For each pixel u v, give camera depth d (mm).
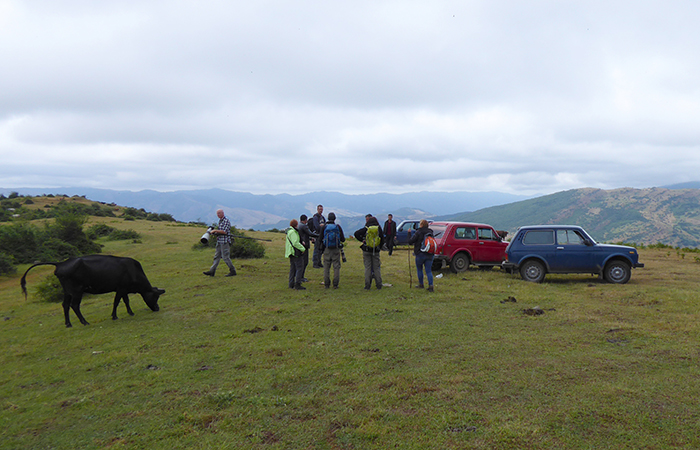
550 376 4938
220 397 4551
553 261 12375
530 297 9859
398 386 4754
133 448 3639
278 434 3809
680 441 3441
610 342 6242
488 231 14859
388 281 12648
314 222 15562
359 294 10539
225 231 13664
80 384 5227
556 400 4285
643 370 5055
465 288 11266
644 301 9250
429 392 4582
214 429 3939
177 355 6180
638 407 4070
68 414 4387
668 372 4965
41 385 5273
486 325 7363
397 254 20094
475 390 4598
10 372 5777
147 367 5750
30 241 22000
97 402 4652
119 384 5145
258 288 11602
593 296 10023
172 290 11688
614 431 3637
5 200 69250
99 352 6461
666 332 6656
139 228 41531
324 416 4125
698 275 13922
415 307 8914
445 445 3512
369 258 11227
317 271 14906
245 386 4922
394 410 4188
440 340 6496
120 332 7648
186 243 29109
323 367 5453
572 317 7848
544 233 12609
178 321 8305
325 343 6496
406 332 7000
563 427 3736
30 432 4035
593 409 4059
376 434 3725
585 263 12289
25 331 8109
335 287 11531
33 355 6539
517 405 4203
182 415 4207
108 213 59938
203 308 9297
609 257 12164
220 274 14406
